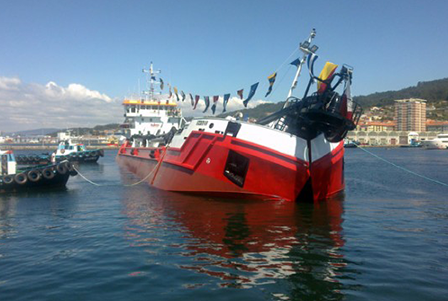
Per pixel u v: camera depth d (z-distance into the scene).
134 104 44.25
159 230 12.52
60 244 11.15
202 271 8.58
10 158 25.80
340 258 9.45
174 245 10.69
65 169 26.75
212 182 18.73
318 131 17.31
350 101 15.89
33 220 15.01
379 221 13.85
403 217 14.66
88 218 15.03
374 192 22.31
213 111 21.88
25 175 24.94
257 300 7.06
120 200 19.73
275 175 17.08
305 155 17.08
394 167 45.66
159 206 17.23
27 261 9.55
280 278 8.13
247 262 9.16
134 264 9.10
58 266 9.08
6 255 10.12
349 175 34.75
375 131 175.50
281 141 17.02
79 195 22.42
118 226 13.33
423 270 8.56
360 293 7.32
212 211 15.65
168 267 8.85
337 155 19.08
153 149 33.53
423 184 26.95
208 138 18.95
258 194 17.67
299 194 17.59
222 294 7.32
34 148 138.75
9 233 12.76
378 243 10.85
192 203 17.73
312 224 13.25
